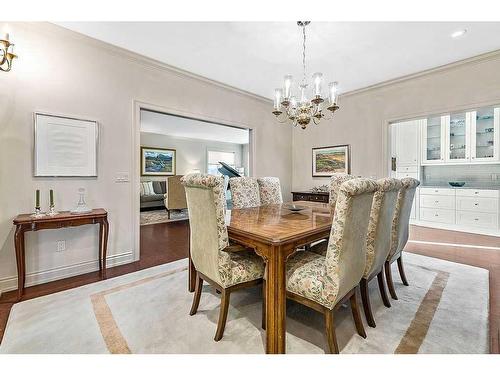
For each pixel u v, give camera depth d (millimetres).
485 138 4566
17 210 2289
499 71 2893
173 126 6789
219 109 3924
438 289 2240
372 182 1461
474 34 2494
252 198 3125
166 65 3193
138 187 3064
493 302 2004
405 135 5410
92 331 1642
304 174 5062
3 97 2211
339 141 4496
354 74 3492
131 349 1473
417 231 4559
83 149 2635
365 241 1586
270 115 4781
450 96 3250
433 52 2861
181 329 1670
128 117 2955
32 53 2338
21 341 1541
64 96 2516
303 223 1848
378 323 1734
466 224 4672
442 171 5270
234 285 1603
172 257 3180
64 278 2529
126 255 2973
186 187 1734
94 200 2732
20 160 2297
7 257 2246
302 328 1683
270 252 1439
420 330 1646
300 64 3184
